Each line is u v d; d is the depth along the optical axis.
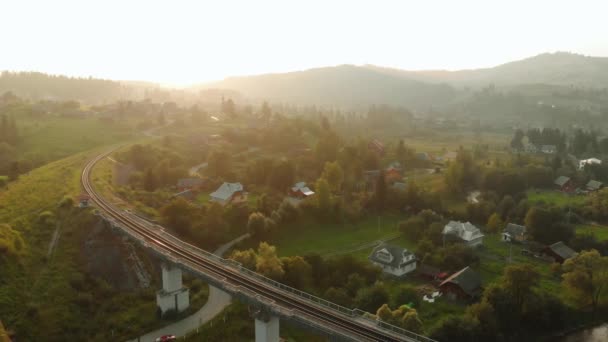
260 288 61.00
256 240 102.88
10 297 66.06
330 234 112.31
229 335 66.31
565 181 157.50
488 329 67.69
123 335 65.75
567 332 74.06
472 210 124.75
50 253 77.38
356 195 137.12
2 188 105.00
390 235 112.69
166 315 69.50
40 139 170.88
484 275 90.69
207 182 133.88
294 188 133.00
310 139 197.38
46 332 63.16
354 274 80.81
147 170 126.44
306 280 79.94
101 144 173.50
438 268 91.00
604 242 103.62
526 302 73.56
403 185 143.25
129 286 75.31
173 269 70.06
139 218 88.00
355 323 52.44
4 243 71.69
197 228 98.00
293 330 69.25
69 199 91.94
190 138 178.62
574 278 77.94
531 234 109.19
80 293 70.50
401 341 48.66
